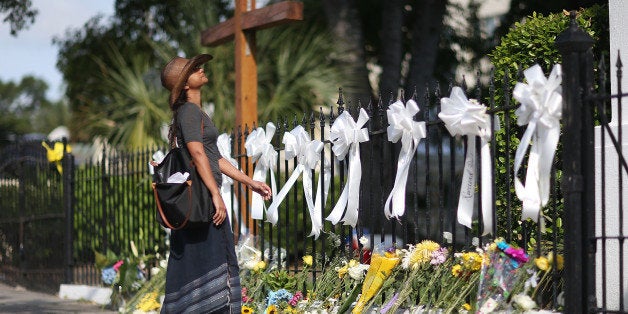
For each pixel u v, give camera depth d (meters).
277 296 6.70
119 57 14.47
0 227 13.53
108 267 9.48
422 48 15.02
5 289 12.51
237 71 9.96
